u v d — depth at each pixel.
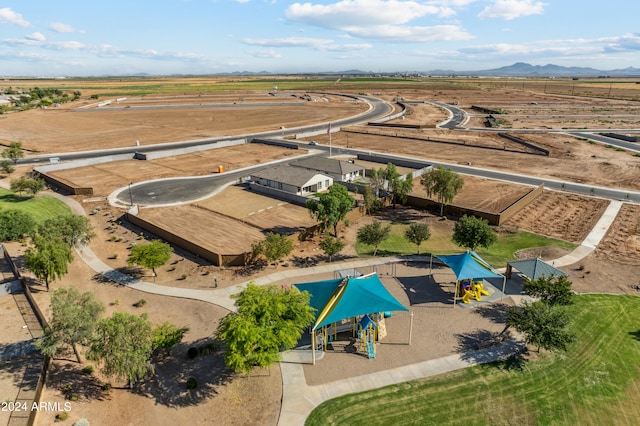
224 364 28.78
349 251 46.88
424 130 130.00
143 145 109.38
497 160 88.88
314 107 195.00
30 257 36.34
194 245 45.62
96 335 25.47
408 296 37.41
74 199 65.62
